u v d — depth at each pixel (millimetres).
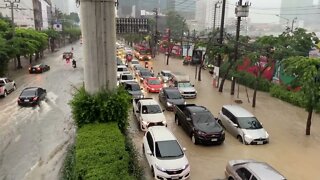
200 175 12922
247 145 16406
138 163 11484
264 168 10836
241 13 27562
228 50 30031
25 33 46312
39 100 24500
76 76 38312
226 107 19359
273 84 30828
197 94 29641
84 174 8383
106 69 14281
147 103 19328
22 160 13922
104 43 14031
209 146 16188
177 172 12078
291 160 14664
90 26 13750
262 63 31906
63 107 23172
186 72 44719
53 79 35969
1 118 20375
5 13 67500
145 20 77812
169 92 24047
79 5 13992
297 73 18234
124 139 11688
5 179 12203
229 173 11859
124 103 14070
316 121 21172
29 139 16531
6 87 27359
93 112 13711
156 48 74625
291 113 23219
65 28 115062
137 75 37594
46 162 13711
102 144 10477
